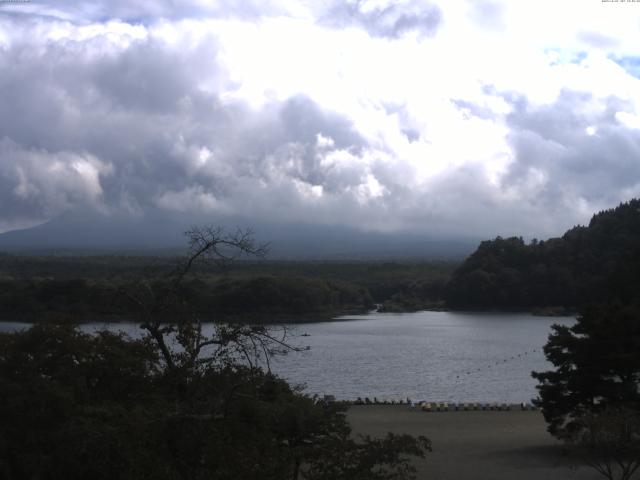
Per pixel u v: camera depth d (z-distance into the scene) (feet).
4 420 56.70
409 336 362.12
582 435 78.02
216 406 50.11
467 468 90.12
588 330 102.47
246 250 56.75
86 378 62.34
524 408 143.74
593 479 82.89
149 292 58.34
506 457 96.53
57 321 66.80
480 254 611.88
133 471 44.62
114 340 64.80
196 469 45.52
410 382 208.13
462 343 326.44
